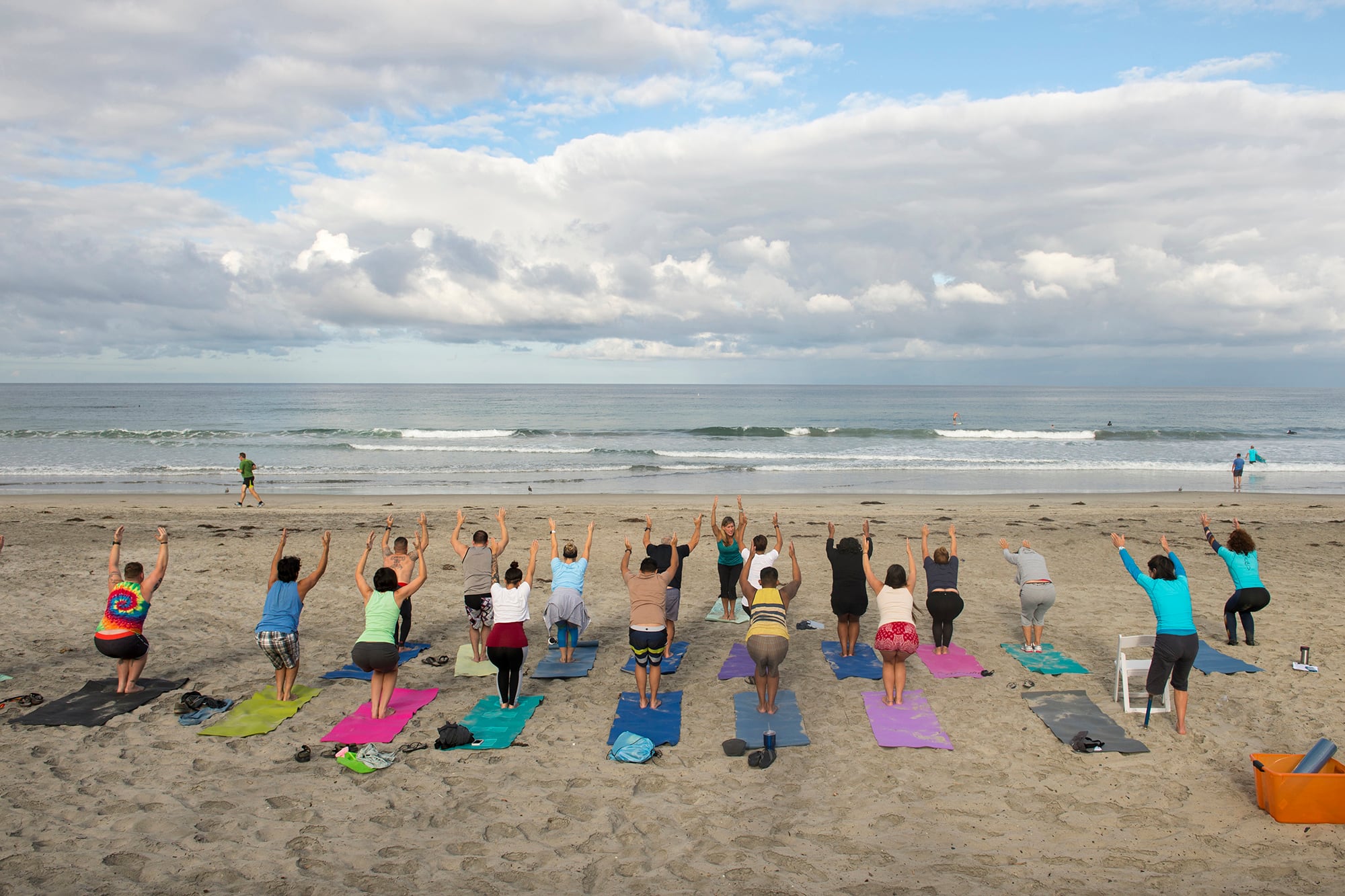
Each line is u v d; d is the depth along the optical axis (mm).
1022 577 9148
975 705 7613
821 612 11516
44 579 12977
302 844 5188
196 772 6207
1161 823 5477
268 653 7414
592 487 29266
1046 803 5777
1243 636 9820
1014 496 25922
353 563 14781
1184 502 24203
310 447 43656
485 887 4727
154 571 7980
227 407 96438
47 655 9055
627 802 5801
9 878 4719
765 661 7141
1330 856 5051
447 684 8320
